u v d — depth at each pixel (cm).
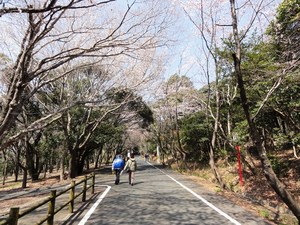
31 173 2519
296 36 891
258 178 1501
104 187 1269
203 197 948
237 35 727
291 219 786
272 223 616
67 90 1648
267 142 1864
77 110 1984
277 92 1068
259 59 1064
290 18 879
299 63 790
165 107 2812
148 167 3122
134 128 3419
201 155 2455
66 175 2389
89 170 3262
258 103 1161
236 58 709
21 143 2394
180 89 2403
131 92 1388
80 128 2062
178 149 2750
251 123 696
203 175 1997
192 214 681
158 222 600
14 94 547
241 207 786
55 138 2356
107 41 635
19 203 1074
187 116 2486
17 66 559
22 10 385
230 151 2095
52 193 520
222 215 671
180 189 1162
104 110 2114
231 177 1684
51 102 1917
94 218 638
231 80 1507
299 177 1311
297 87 1029
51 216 505
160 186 1273
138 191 1105
